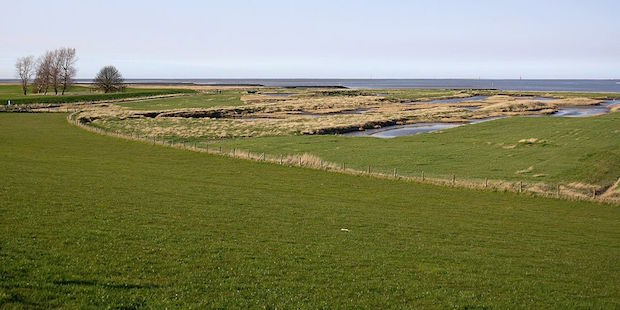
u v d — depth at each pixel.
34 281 17.06
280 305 17.30
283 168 51.62
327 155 64.56
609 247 28.58
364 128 98.50
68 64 185.50
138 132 84.50
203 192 38.38
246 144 73.75
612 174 53.28
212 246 23.84
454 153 65.81
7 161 47.56
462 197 41.22
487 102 168.12
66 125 84.88
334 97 190.62
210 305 16.78
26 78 182.75
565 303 19.31
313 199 38.12
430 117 116.62
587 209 38.44
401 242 27.09
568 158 60.47
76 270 18.80
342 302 18.05
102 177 42.25
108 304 15.94
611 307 19.25
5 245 20.94
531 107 136.88
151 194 36.16
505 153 65.25
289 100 171.88
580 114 125.81
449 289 20.06
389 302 18.31
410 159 61.81
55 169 44.72
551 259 25.48
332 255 23.77
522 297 19.72
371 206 36.66
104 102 153.75
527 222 33.72
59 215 27.44
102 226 25.88
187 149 62.19
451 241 27.92
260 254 23.16
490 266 23.58
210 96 194.62
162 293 17.45
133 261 20.67
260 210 33.06
